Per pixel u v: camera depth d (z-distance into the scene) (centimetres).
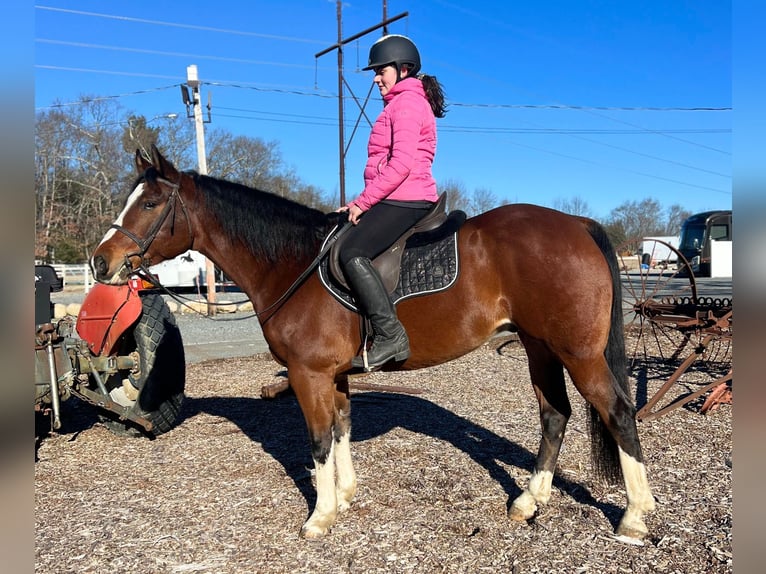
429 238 314
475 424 503
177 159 3566
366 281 295
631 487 296
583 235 304
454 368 764
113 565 287
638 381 649
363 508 345
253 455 444
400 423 513
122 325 464
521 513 323
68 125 3634
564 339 293
